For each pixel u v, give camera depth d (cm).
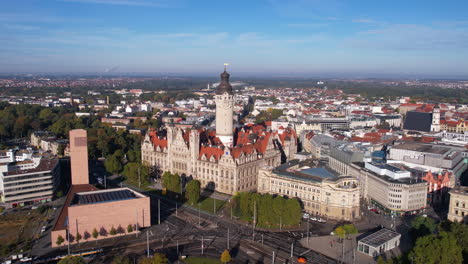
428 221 19212
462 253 16950
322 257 18125
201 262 17588
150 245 19262
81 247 18925
